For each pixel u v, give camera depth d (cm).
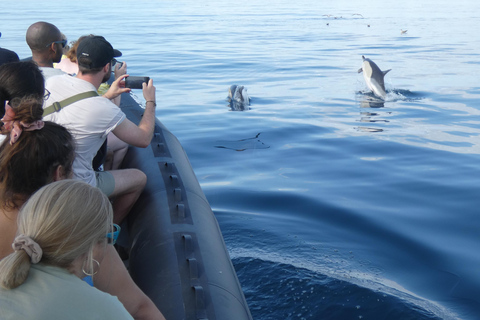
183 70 1558
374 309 353
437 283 395
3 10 4256
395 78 1450
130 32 2694
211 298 253
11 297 143
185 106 1073
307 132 874
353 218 520
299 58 1859
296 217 521
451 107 1084
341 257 430
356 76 1488
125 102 505
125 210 340
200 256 284
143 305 213
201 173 670
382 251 447
